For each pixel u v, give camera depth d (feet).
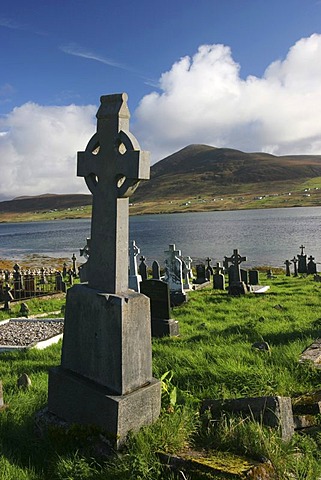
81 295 17.37
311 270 93.81
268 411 15.66
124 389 16.01
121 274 17.26
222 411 16.30
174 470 13.37
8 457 15.37
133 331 16.46
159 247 194.08
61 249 234.99
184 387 21.90
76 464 14.53
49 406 17.76
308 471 13.53
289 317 41.01
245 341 30.83
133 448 14.94
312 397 18.58
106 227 17.34
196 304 51.93
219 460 13.28
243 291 58.08
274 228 258.98
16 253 220.23
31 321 46.68
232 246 182.60
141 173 16.51
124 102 17.26
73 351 17.60
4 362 30.68
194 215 510.17
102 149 17.53
